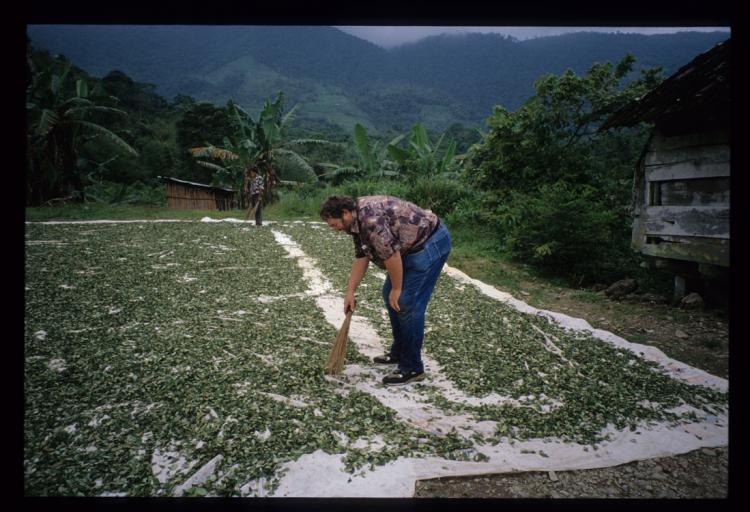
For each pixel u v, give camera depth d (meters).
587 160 10.69
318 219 15.88
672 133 6.56
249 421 3.11
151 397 3.42
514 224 9.69
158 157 35.47
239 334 4.77
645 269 7.93
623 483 2.71
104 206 19.98
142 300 5.91
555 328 5.34
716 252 5.76
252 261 8.49
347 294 3.88
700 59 5.45
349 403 3.43
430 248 3.60
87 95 20.55
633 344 4.90
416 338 3.74
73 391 3.50
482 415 3.35
